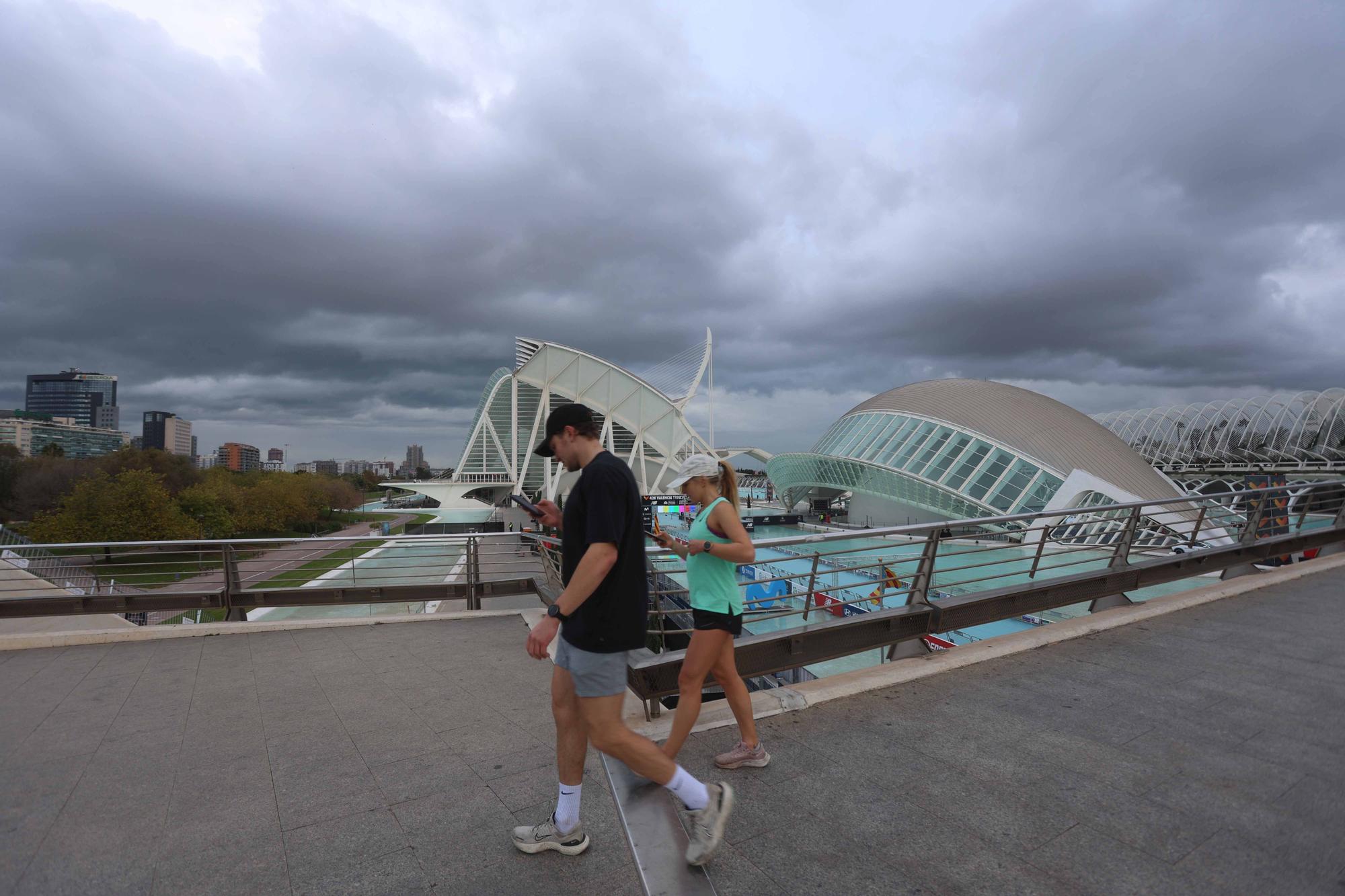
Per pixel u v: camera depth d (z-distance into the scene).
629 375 92.75
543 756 3.92
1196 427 93.44
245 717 4.71
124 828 3.11
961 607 5.69
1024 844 2.77
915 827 2.92
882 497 44.72
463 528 73.44
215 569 8.73
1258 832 2.82
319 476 88.31
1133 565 7.17
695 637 3.37
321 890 2.58
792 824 2.96
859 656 15.08
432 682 5.58
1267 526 9.77
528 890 2.55
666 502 33.91
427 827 3.08
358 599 9.33
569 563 2.70
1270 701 4.36
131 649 6.88
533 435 96.38
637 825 2.39
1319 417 81.50
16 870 2.76
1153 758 3.57
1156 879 2.50
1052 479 36.31
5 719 4.73
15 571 11.05
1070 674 4.98
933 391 50.78
